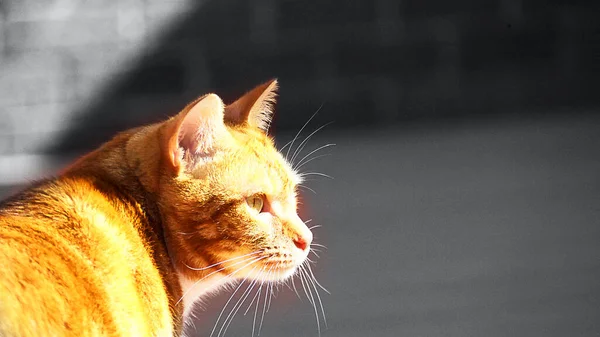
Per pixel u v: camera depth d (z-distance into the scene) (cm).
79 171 404
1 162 1178
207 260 413
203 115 405
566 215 930
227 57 1223
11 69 1216
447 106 1201
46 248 333
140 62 1221
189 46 1222
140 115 1216
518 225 916
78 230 355
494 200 977
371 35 1209
